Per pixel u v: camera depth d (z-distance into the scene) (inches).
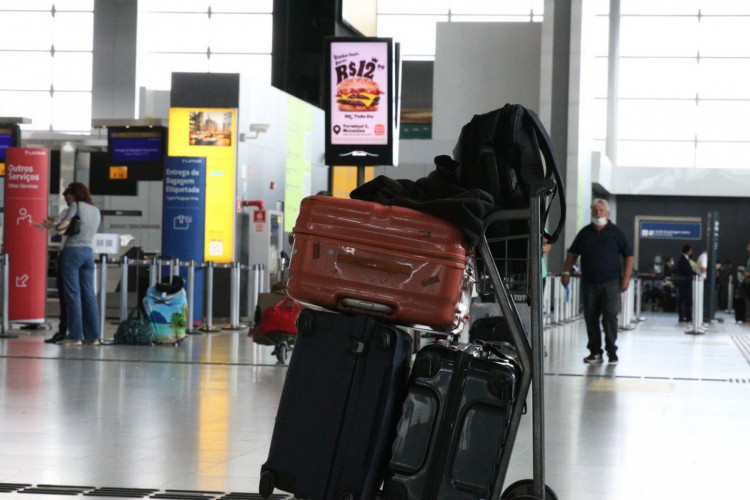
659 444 324.8
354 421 189.5
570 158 1359.5
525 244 212.7
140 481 247.0
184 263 822.5
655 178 1892.2
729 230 1927.9
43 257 839.7
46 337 760.3
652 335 993.5
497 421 189.5
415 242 194.4
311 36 1370.6
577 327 1103.0
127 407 381.1
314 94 1381.6
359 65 619.8
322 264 197.3
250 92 1087.0
